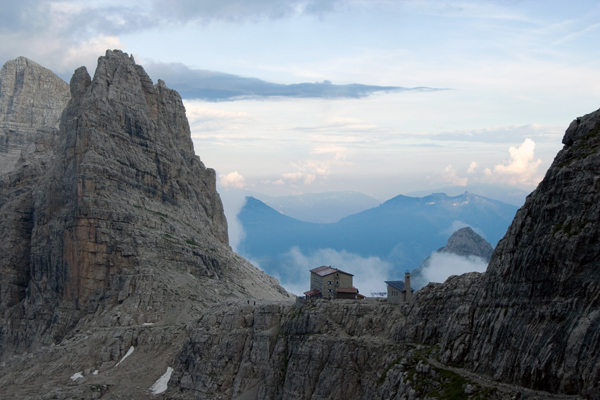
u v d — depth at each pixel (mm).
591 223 131875
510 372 138750
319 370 195625
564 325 129000
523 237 147125
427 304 182750
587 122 146125
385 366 177375
